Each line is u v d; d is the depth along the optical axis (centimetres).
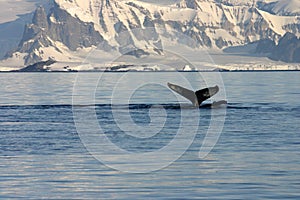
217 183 11006
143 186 10850
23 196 10194
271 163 12650
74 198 10081
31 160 13112
